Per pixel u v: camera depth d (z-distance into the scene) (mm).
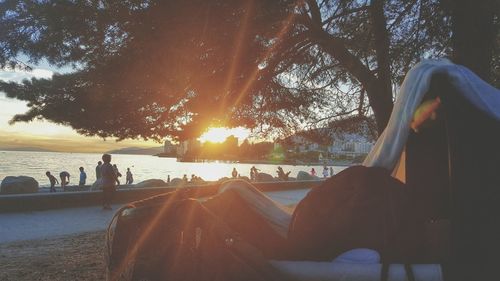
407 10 7789
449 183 2627
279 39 7641
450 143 2373
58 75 8188
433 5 7348
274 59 8180
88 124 8000
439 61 2531
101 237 10969
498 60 8523
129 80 7230
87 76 7676
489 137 2326
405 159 2805
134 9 6500
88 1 6781
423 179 2752
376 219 2340
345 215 2377
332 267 2236
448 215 2729
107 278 2520
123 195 18953
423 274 2184
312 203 2480
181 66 6914
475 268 2197
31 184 19641
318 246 2428
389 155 2506
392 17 8062
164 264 2359
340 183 2463
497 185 2262
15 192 19016
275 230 2895
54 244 10102
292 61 8898
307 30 7914
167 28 6426
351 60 8422
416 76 2486
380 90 8500
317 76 10203
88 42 7402
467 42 6945
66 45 7559
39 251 9219
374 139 11891
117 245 2492
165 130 8352
